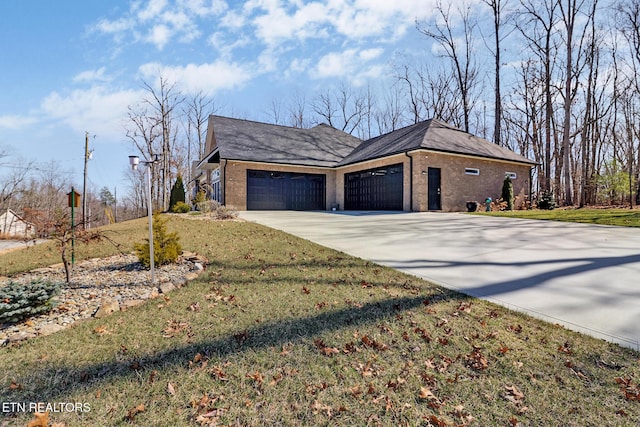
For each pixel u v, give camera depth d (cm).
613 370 231
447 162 1566
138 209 4394
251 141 2000
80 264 635
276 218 1323
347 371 241
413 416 196
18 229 2205
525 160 1828
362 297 386
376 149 1858
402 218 1216
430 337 287
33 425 190
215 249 686
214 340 288
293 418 195
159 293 423
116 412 201
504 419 191
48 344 287
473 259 550
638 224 855
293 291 415
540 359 248
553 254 563
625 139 2288
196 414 199
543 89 2270
